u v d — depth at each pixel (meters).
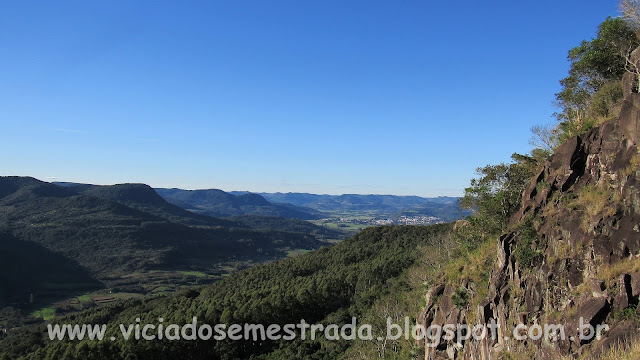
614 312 12.34
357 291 73.69
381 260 84.12
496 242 24.59
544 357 14.51
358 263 92.25
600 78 27.16
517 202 30.70
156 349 53.81
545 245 18.11
